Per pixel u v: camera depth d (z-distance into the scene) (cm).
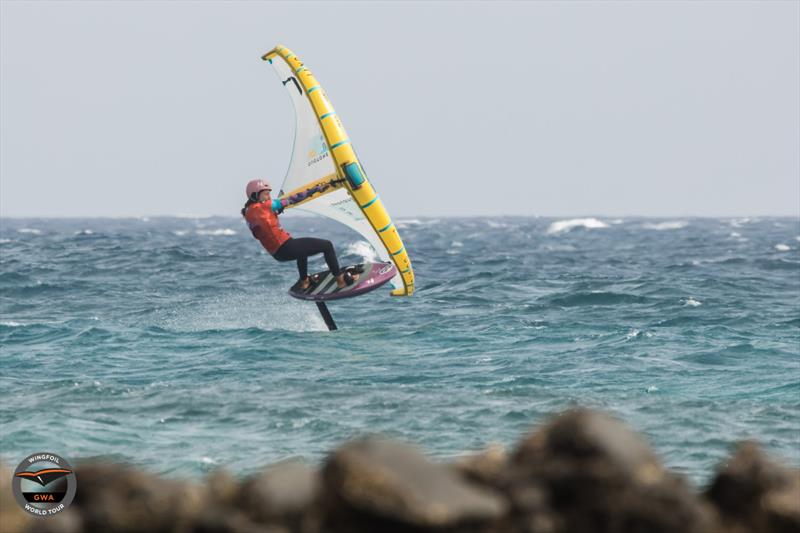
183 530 1800
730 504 1981
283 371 6156
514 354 6925
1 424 4441
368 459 1761
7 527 1839
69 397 5103
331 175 6581
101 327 8225
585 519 1819
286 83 6744
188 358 6694
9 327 8269
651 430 4525
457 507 1723
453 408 4931
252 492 1808
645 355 6869
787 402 5194
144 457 3994
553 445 1911
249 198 6675
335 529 1739
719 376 6069
